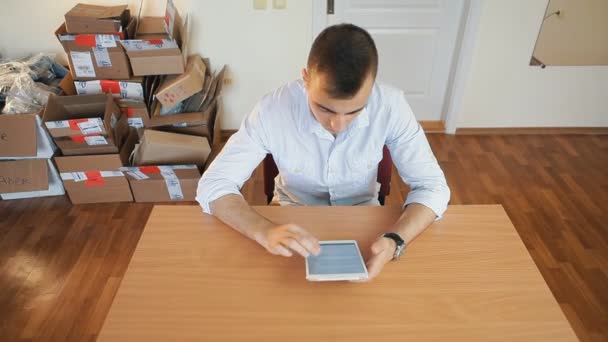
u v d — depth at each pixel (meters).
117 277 1.72
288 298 0.83
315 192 1.27
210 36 2.37
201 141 2.09
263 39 2.40
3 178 1.96
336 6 2.45
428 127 2.89
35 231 1.95
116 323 0.77
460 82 2.63
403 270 0.89
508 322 0.78
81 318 1.55
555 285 1.71
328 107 0.85
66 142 1.87
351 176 1.20
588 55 2.54
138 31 2.05
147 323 0.78
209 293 0.84
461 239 0.97
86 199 2.10
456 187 2.31
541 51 2.53
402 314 0.80
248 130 1.10
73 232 1.95
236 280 0.86
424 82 2.80
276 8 2.30
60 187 2.16
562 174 2.43
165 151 2.00
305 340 0.75
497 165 2.51
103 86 2.00
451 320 0.79
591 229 2.01
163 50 1.94
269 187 1.35
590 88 2.68
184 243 0.95
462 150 2.66
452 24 2.56
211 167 1.08
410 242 0.95
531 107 2.76
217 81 2.32
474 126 2.83
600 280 1.73
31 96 1.94
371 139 1.12
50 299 1.62
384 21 2.53
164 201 2.14
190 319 0.78
